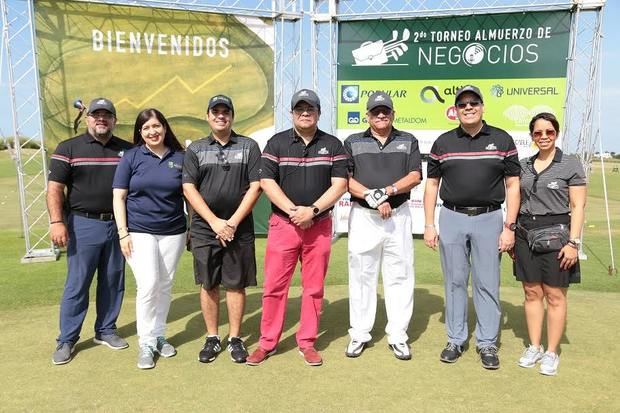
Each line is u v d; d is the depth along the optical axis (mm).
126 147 3773
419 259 7164
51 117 7363
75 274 3717
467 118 3410
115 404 3035
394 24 8141
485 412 2943
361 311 3789
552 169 3383
